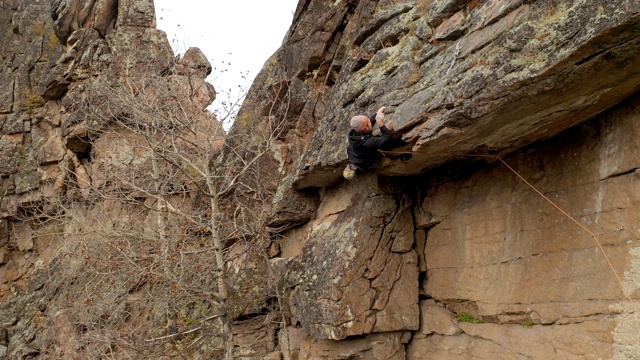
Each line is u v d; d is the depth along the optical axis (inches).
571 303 263.7
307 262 378.6
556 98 231.8
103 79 684.7
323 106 460.1
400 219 356.5
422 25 311.1
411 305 349.4
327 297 341.4
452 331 332.5
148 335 491.5
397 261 351.3
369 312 339.6
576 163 268.2
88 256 522.0
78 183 660.7
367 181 358.6
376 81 323.6
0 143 813.9
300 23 492.1
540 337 277.9
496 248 308.8
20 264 780.6
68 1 791.7
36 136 812.6
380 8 377.4
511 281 296.7
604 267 249.9
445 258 342.3
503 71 226.1
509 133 270.5
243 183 463.8
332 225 378.6
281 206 421.4
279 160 462.9
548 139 283.9
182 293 449.4
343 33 457.1
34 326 682.8
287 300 414.3
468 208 330.3
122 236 468.4
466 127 253.1
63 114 762.2
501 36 236.4
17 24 931.3
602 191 253.9
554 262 274.8
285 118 452.4
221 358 479.2
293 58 486.0
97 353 506.9
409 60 306.2
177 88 580.4
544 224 282.7
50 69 798.5
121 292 522.0
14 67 882.1
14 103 845.2
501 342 301.0
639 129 238.1
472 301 321.4
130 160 605.3
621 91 233.6
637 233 237.3
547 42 212.7
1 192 792.3
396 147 293.6
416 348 351.6
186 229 493.0
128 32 732.7
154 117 512.1
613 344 242.2
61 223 745.0
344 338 342.3
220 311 398.0
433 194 355.3
